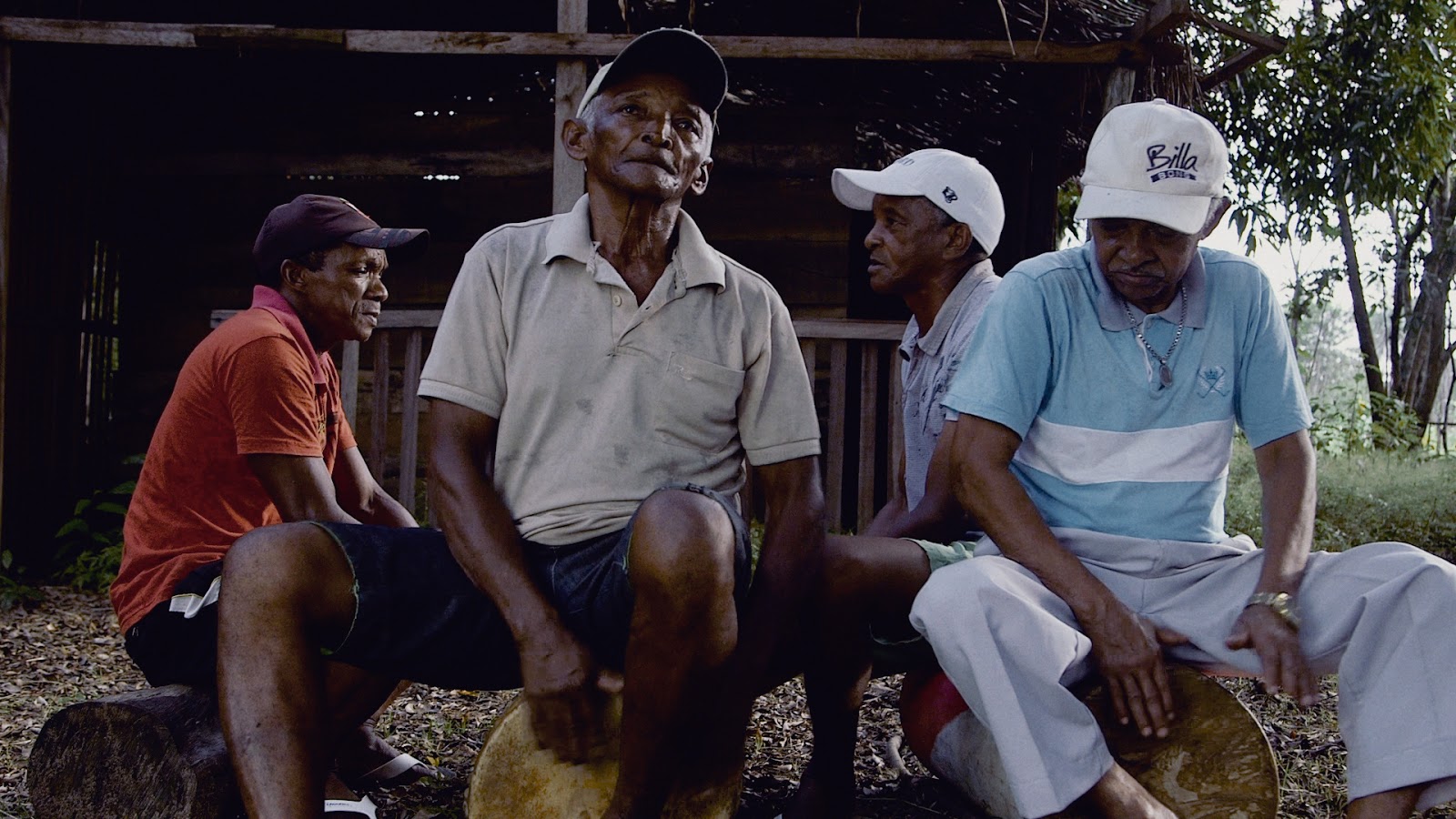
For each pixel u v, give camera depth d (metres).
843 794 2.51
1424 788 2.07
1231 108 9.39
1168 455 2.34
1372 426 11.89
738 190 7.34
